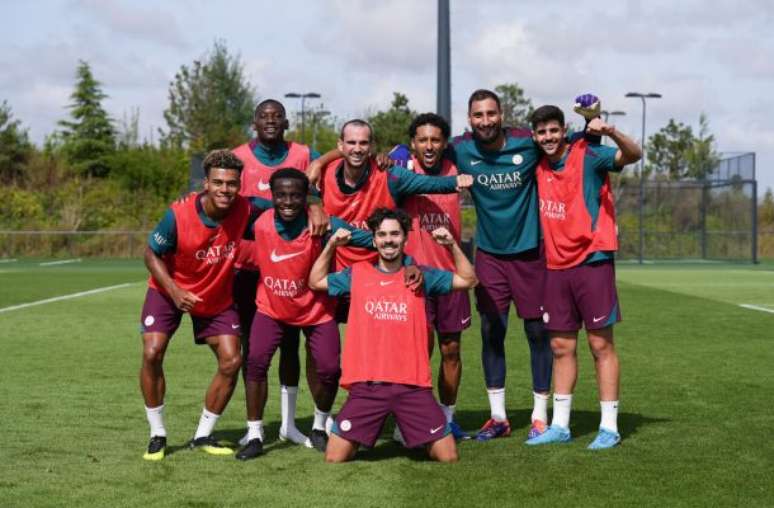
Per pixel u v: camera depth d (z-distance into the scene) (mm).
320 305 6156
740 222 37125
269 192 7109
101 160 54594
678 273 28125
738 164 36781
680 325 13672
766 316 14930
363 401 5832
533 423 6695
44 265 33594
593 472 5570
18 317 14953
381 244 5938
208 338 6113
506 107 47656
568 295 6320
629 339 12070
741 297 18656
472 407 7934
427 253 6711
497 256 6785
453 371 6668
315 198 7527
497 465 5773
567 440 6480
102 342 11906
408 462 5875
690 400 7961
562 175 6262
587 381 9062
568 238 6250
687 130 57062
